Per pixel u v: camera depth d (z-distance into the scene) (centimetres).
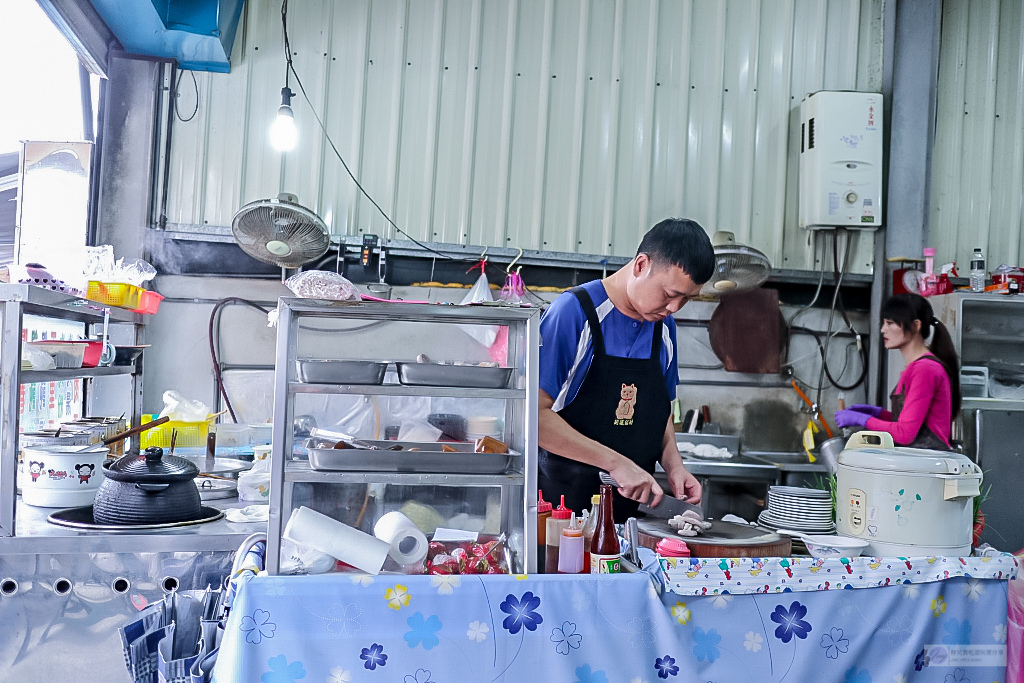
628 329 269
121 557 214
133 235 410
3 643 209
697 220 461
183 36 384
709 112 462
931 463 206
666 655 187
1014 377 432
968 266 484
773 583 192
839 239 468
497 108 445
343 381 188
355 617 175
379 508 199
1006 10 489
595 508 202
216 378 417
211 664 183
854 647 195
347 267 426
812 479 408
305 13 429
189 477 228
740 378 458
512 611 181
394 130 434
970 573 201
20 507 243
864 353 469
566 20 452
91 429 274
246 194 423
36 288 220
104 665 213
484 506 205
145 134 411
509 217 445
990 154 486
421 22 439
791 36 468
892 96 465
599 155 454
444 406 211
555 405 265
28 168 324
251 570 182
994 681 204
